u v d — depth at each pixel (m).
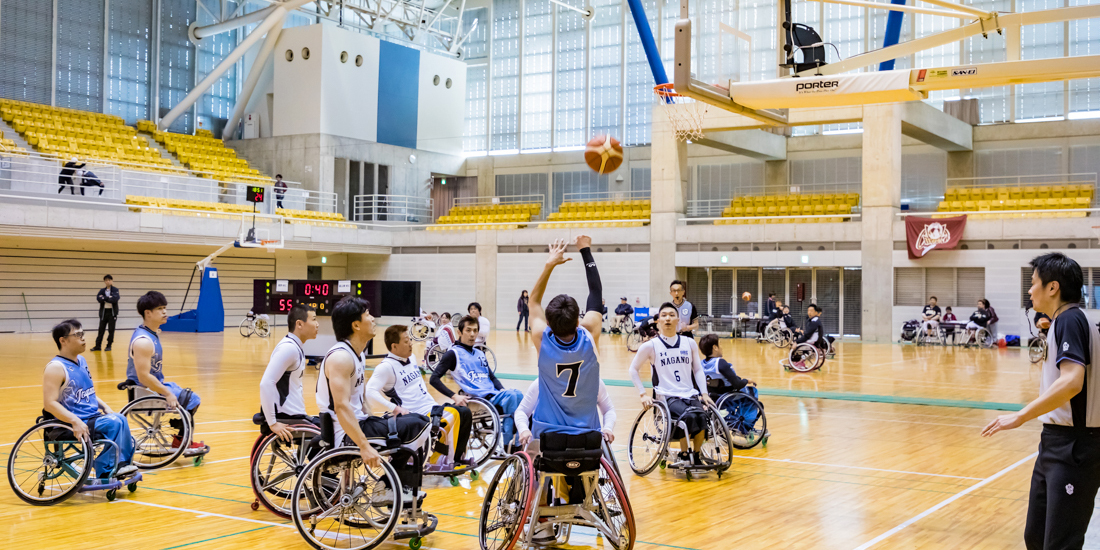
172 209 27.14
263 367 17.02
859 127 31.77
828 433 10.24
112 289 20.28
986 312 24.47
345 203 34.59
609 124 36.59
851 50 31.09
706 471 7.95
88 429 6.64
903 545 5.58
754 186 33.47
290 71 34.28
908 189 31.27
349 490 5.63
